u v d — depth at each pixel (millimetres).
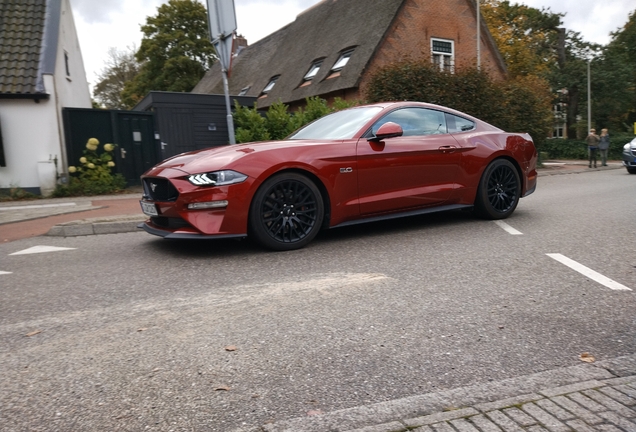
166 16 37594
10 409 2164
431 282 3826
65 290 3867
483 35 21344
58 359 2635
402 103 5793
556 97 43125
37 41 12297
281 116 11969
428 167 5617
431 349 2668
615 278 3846
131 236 6051
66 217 7852
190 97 13141
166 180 4676
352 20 21188
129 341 2838
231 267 4379
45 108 11570
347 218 5180
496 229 5801
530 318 3082
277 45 28438
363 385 2307
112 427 2016
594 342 2730
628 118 51344
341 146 5102
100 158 12039
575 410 2025
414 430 1905
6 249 5543
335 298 3492
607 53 42719
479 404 2090
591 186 11773
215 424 2020
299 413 2084
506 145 6285
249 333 2910
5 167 11453
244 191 4578
